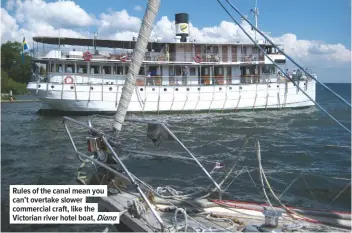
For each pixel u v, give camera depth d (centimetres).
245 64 4028
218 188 702
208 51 4009
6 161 1609
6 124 2942
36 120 3198
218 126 2898
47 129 2653
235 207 667
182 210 550
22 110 4356
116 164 727
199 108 3731
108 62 3516
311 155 1750
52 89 3334
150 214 624
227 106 3841
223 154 1769
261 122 3184
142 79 3600
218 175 1331
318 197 1094
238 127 2855
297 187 1192
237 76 4094
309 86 4197
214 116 3575
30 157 1709
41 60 3450
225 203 682
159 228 564
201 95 3725
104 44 3800
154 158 1617
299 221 601
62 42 3678
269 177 1309
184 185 1216
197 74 3969
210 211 646
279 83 4031
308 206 1008
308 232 558
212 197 925
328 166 1538
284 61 4119
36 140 2188
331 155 1770
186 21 4034
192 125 2945
